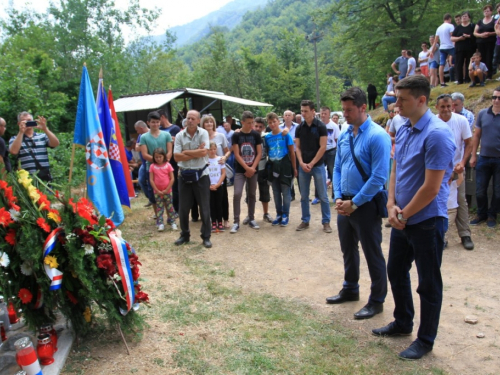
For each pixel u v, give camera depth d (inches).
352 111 145.3
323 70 1771.7
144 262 214.7
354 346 134.3
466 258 208.4
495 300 163.8
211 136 293.7
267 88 1569.9
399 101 121.8
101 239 124.0
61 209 121.9
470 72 425.7
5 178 125.4
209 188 240.2
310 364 124.4
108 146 236.7
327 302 167.3
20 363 106.3
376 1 946.1
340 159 160.2
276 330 144.3
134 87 1202.6
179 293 174.9
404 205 126.3
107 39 1228.5
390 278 137.8
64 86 825.5
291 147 271.0
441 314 155.1
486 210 252.5
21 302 122.0
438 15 925.2
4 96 491.8
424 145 119.7
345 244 163.5
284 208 278.7
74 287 125.8
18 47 1011.3
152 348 130.6
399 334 140.6
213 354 128.3
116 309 128.8
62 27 1136.2
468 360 126.0
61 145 543.2
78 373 116.9
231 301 167.9
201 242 249.3
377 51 1034.1
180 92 487.2
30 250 115.7
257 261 217.5
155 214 302.0
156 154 271.6
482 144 246.1
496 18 427.8
